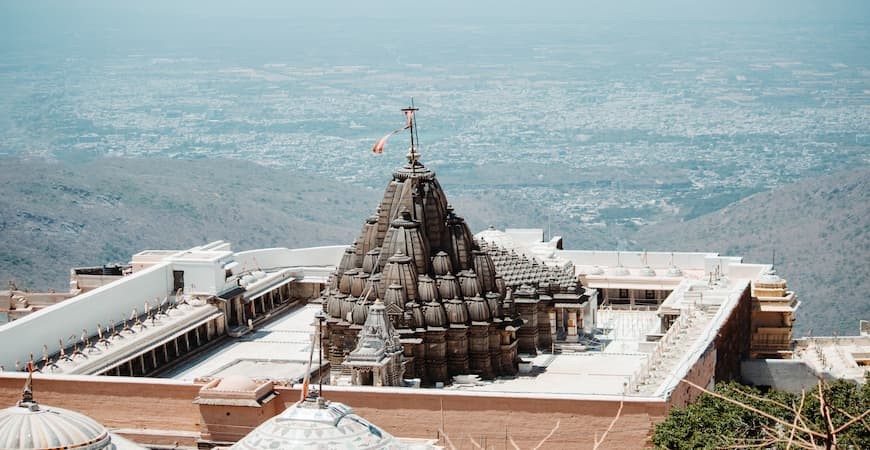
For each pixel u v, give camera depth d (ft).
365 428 214.69
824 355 485.56
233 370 396.16
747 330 481.87
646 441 314.76
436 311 412.16
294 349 451.94
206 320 452.35
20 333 387.96
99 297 425.28
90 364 393.70
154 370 423.23
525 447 319.06
